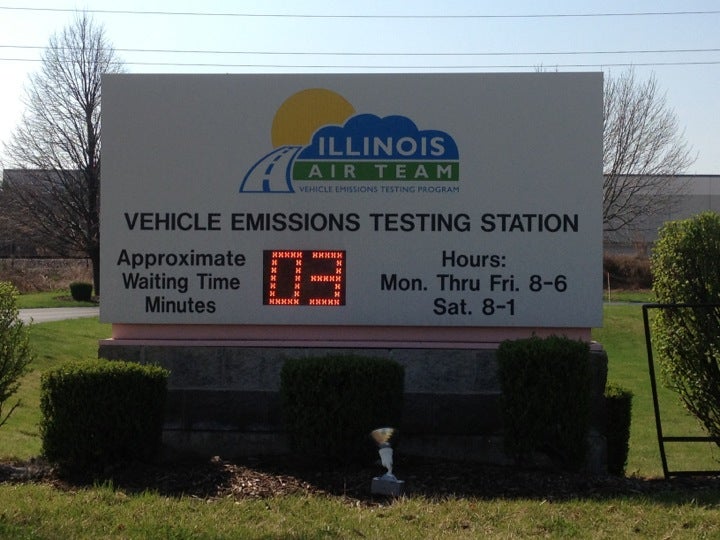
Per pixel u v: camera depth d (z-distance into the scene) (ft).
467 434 29.78
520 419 26.40
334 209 30.22
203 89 30.50
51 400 26.03
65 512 21.90
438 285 30.04
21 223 156.76
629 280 151.53
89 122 150.10
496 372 28.22
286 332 30.55
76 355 78.59
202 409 30.27
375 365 26.55
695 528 21.08
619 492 25.09
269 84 30.42
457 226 30.01
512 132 29.96
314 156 30.30
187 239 30.45
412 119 30.17
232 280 30.37
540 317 29.84
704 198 160.45
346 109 30.30
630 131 129.80
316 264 30.25
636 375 83.76
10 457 30.91
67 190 152.76
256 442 30.07
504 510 22.63
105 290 30.53
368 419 26.40
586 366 26.66
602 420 29.60
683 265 29.43
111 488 24.34
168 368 30.37
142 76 30.53
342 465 26.99
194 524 21.02
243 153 30.40
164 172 30.50
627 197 132.87
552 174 29.86
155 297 30.48
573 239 29.81
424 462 28.60
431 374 29.96
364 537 20.16
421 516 22.00
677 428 56.18
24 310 133.59
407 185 30.12
